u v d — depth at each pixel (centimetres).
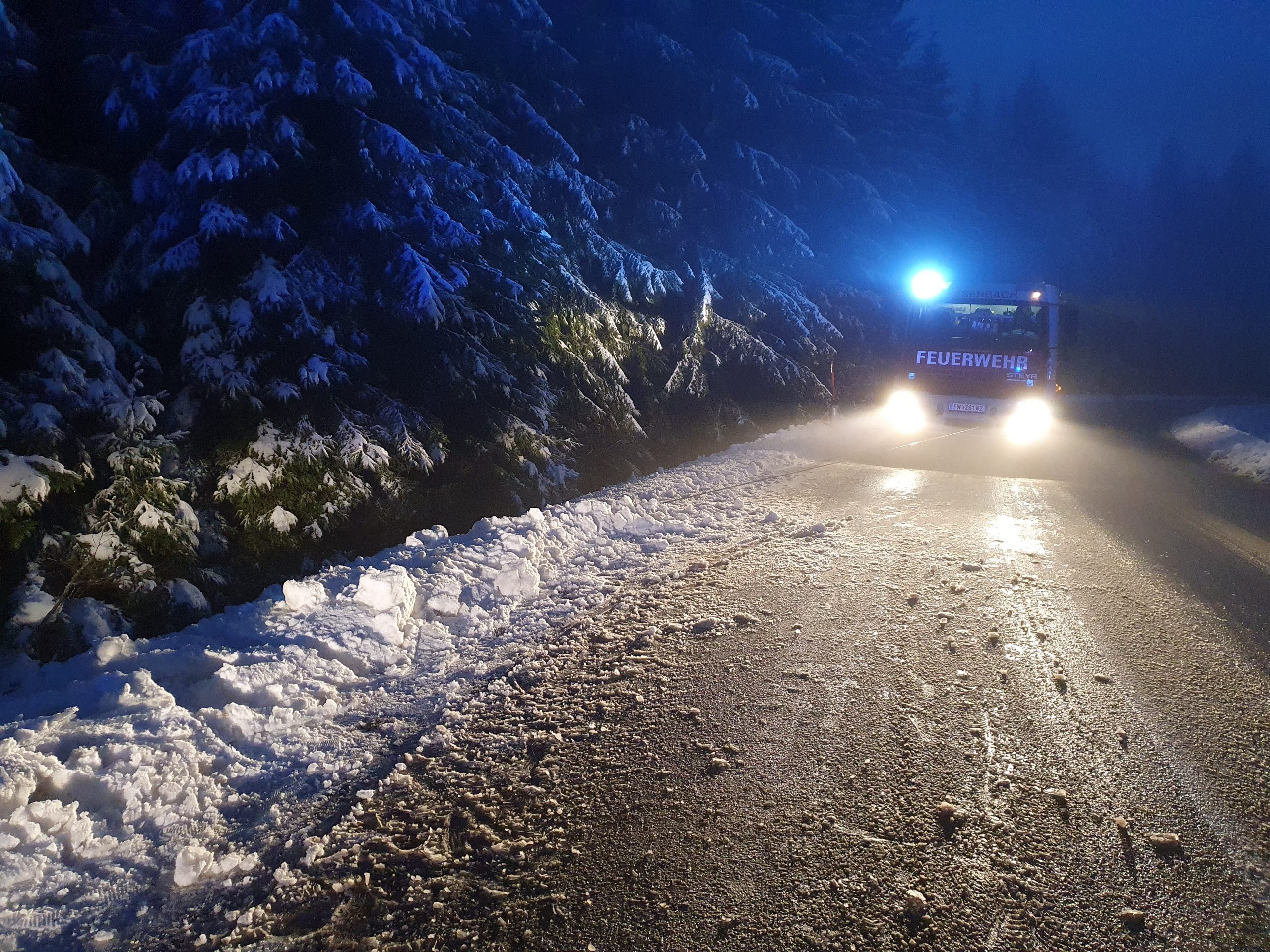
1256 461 1199
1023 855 273
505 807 309
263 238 789
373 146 859
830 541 700
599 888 262
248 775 334
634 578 600
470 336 992
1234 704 386
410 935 243
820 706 385
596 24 1573
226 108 750
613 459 1313
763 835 287
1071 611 516
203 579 737
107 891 261
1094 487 1009
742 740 355
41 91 765
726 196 1612
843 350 1950
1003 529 747
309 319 795
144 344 779
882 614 510
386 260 896
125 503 643
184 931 245
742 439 1570
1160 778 320
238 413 764
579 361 1180
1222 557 670
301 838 292
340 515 812
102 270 770
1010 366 1412
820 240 1898
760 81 1764
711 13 1856
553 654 459
